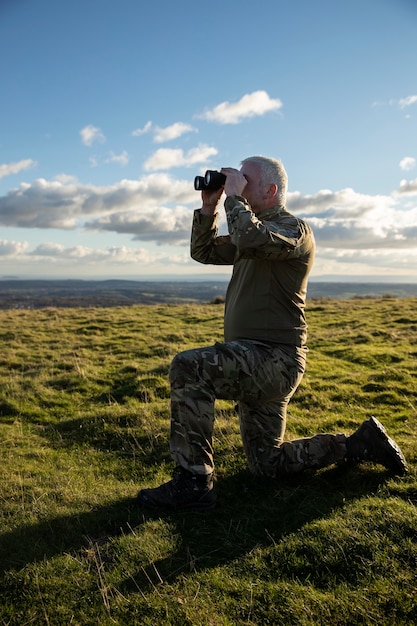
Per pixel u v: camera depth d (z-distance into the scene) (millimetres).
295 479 4141
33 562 3062
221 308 24609
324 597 2660
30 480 4578
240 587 2787
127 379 9625
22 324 19234
